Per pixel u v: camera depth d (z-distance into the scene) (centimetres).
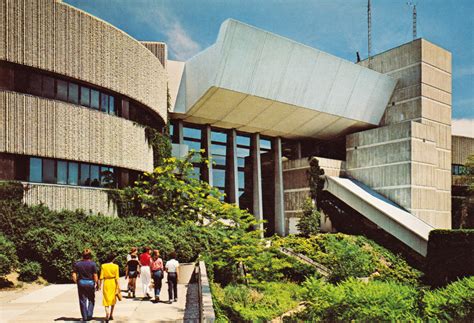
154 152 2836
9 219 1689
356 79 4291
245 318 1527
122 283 1634
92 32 2192
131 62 2488
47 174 1977
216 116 4019
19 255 1625
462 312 1173
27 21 1895
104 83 2256
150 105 2716
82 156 2117
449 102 4912
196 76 3684
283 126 4441
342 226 4309
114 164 2316
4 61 1833
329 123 4538
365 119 4691
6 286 1432
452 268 2728
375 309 1147
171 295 1247
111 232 1923
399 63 4803
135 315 1066
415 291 1295
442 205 4641
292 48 3616
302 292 1402
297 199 4756
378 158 4541
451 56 4959
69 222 1859
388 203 4262
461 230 2739
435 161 4531
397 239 3825
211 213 2811
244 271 2386
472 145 5616
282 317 1566
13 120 1842
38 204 1881
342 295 1237
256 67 3538
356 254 2694
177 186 2627
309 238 3650
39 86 1970
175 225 2414
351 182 4572
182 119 4066
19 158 1873
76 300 1249
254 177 4600
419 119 4569
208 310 781
